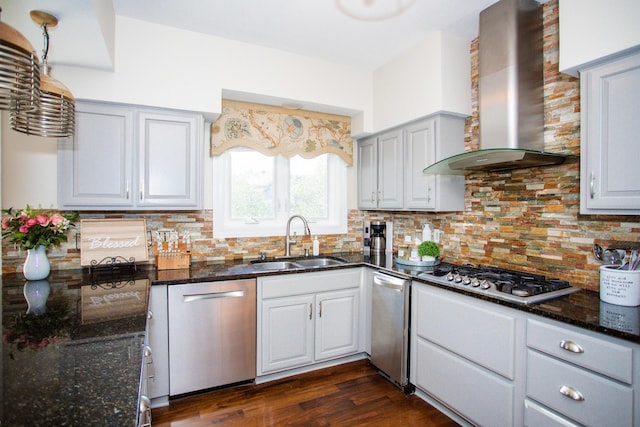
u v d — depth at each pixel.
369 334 2.86
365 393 2.43
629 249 1.80
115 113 2.33
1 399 0.78
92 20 1.72
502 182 2.48
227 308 2.38
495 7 2.18
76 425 0.68
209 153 2.92
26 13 1.63
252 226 3.18
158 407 2.22
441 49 2.54
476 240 2.67
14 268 2.37
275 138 3.10
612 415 1.37
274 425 2.06
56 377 0.90
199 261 2.91
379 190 3.24
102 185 2.31
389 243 3.51
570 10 1.78
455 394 2.07
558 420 1.55
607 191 1.66
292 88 2.91
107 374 0.93
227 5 2.21
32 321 1.39
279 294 2.55
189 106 2.51
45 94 1.50
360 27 2.49
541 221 2.23
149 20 2.39
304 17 2.36
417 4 2.21
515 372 1.74
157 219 2.74
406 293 2.40
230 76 2.67
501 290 1.86
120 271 2.49
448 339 2.12
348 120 3.46
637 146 1.55
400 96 2.92
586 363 1.45
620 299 1.67
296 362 2.64
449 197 2.68
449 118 2.66
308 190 3.53
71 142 2.24
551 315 1.56
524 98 2.12
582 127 1.75
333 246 3.55
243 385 2.51
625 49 1.56
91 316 1.46
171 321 2.23
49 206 2.40
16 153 2.32
